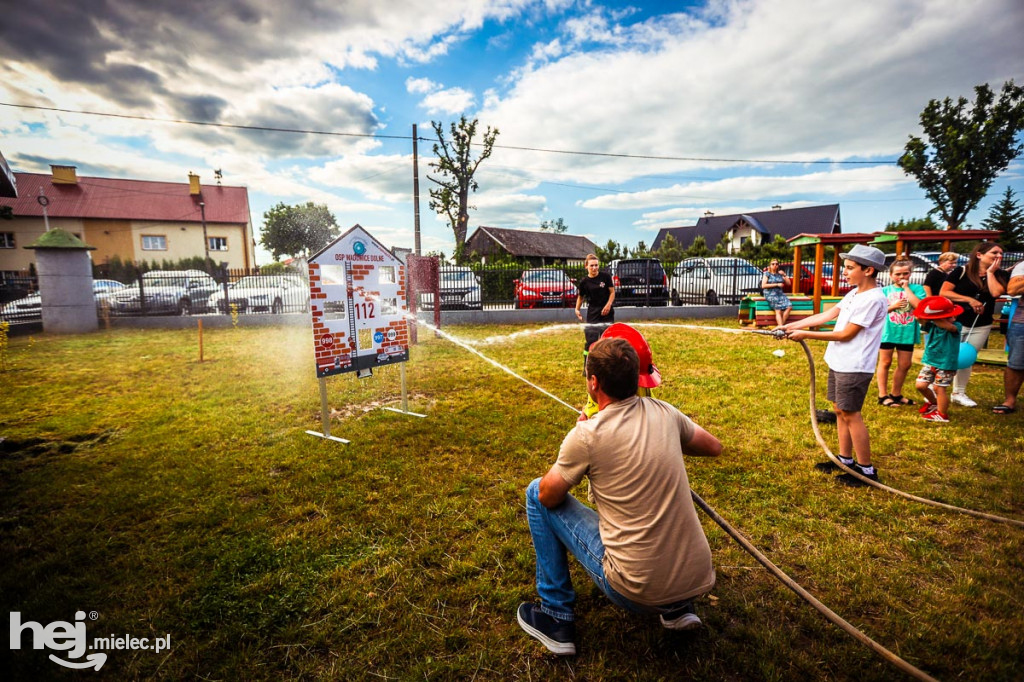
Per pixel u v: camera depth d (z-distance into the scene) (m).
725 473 3.56
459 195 30.44
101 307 14.04
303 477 3.60
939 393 4.55
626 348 1.77
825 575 2.44
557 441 4.24
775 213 43.81
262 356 8.73
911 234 10.43
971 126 24.47
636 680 1.86
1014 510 3.03
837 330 3.34
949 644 1.99
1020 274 4.49
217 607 2.28
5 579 2.49
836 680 1.84
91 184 33.88
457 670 1.92
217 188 37.12
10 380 6.93
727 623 2.15
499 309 14.56
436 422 4.79
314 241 53.19
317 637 2.09
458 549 2.71
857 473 3.39
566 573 2.07
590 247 48.97
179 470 3.76
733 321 12.89
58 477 3.69
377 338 4.78
